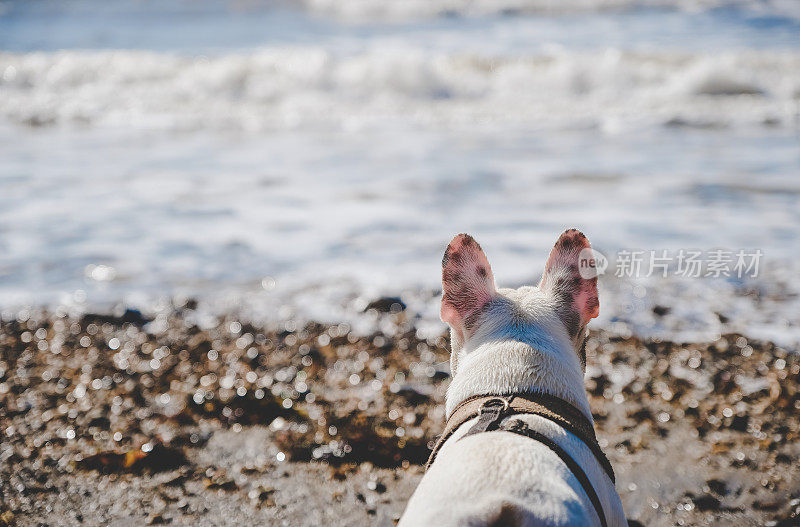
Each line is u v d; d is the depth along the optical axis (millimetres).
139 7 9594
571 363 1063
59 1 9914
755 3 8562
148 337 2143
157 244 2795
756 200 3113
